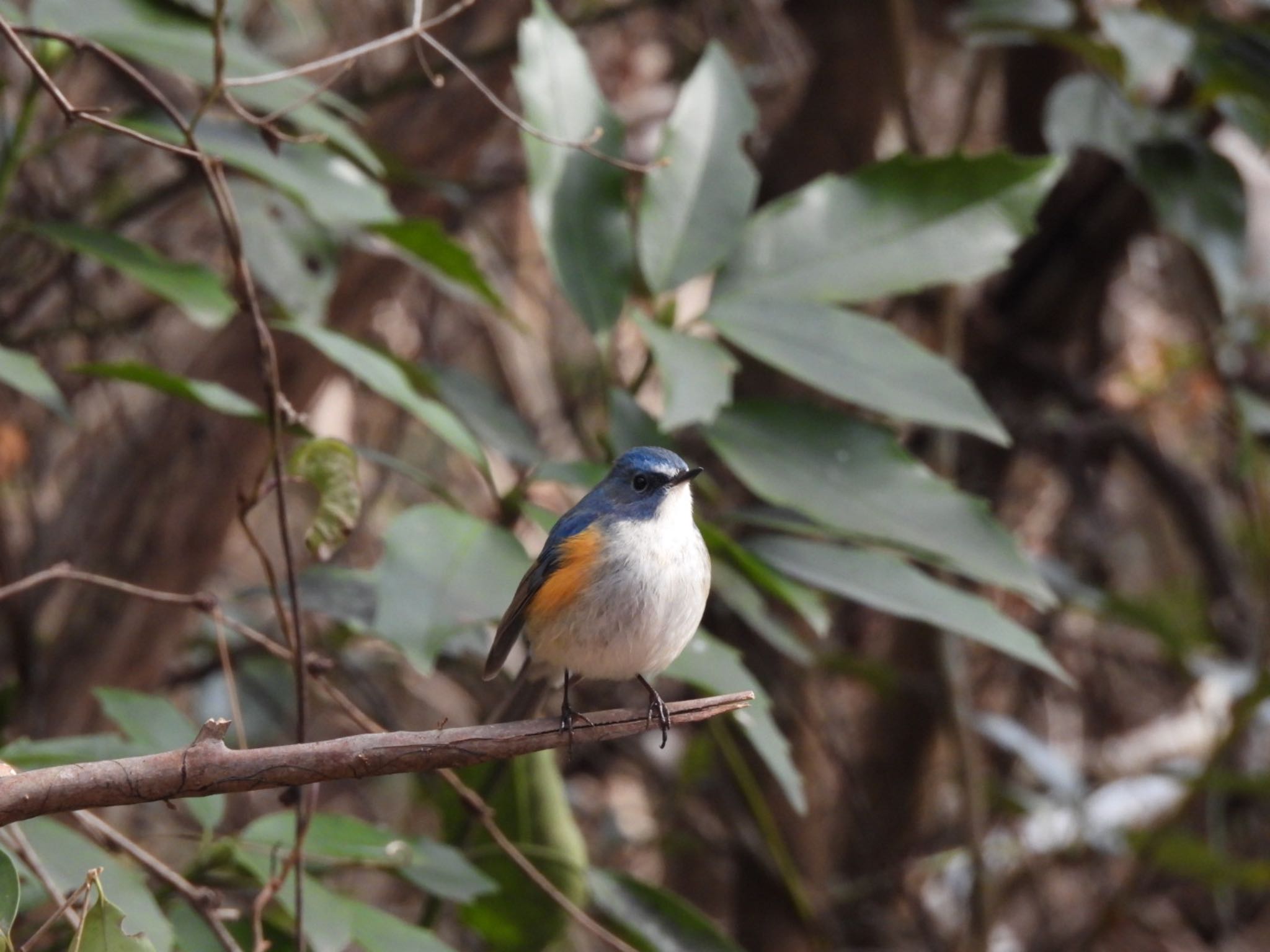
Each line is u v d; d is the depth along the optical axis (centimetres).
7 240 1120
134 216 1104
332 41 1294
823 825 1238
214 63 703
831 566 750
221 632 741
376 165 768
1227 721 1223
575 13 1370
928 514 715
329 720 1305
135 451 1078
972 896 1119
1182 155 952
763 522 756
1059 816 1379
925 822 1523
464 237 1426
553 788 844
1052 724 1516
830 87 1187
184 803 767
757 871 1241
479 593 648
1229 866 1155
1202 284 1273
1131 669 1526
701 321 741
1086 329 1371
